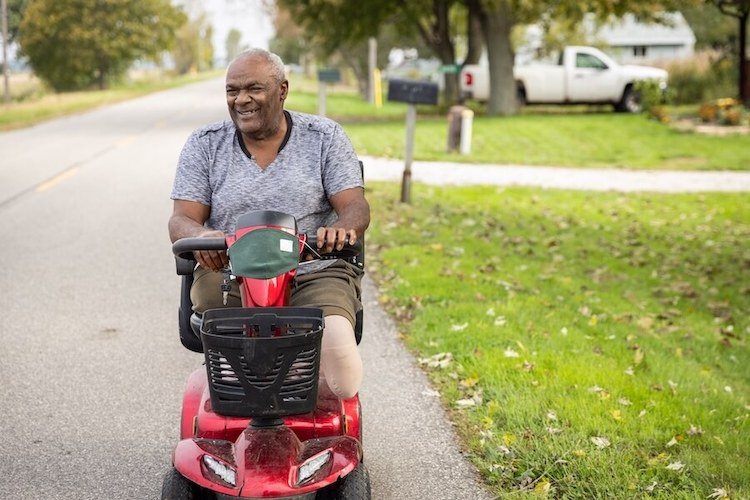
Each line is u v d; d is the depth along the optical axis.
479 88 31.03
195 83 80.50
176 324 7.41
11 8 70.81
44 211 12.54
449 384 5.96
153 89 65.62
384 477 4.68
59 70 66.12
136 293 8.32
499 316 7.32
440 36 36.06
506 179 17.05
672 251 11.19
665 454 4.80
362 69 52.16
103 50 65.75
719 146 22.48
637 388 5.79
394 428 5.31
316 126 3.96
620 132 24.94
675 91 32.22
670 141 23.33
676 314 8.23
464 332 6.87
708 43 36.88
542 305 7.84
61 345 6.83
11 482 4.60
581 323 7.40
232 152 3.91
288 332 3.35
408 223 11.77
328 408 3.71
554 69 30.44
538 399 5.51
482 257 9.87
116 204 13.16
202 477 3.26
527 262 9.75
